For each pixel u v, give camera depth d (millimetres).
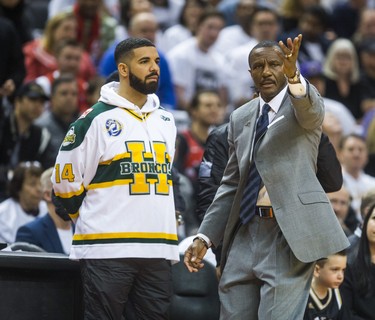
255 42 28484
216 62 27578
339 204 19234
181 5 30891
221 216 13656
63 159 13531
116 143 13477
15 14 24812
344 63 28312
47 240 17266
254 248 13195
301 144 12992
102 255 13320
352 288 16047
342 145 23250
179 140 22484
